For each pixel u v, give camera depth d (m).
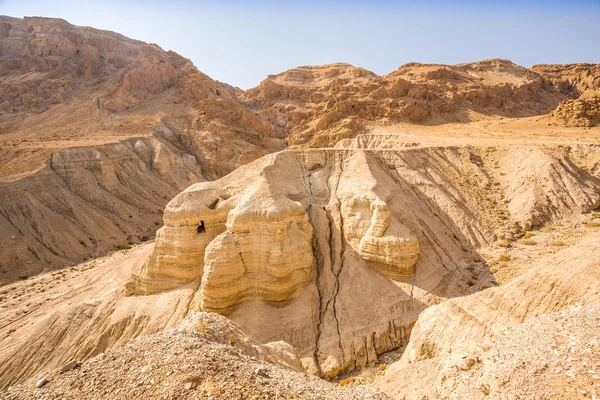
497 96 117.25
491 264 34.12
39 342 32.75
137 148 94.06
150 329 31.00
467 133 75.06
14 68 137.62
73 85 129.75
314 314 29.86
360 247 32.91
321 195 38.75
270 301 30.33
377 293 30.78
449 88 117.62
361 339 27.47
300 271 31.38
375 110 101.50
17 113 116.38
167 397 10.14
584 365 9.93
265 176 36.22
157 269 34.38
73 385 10.77
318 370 25.50
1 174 70.88
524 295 18.92
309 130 104.88
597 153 48.97
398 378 18.59
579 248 20.09
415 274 32.12
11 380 30.77
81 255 61.91
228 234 30.70
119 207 75.38
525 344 12.05
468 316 20.09
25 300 44.53
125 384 10.69
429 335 21.06
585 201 41.41
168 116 115.50
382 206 32.66
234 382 10.88
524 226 39.66
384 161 44.94
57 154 77.75
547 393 9.83
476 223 39.41
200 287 32.47
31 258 57.97
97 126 107.50
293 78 163.62
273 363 15.94
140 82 126.88
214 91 133.50
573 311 12.77
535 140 57.78
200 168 101.19
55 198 69.56
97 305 35.41
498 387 11.17
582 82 139.00
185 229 33.75
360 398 12.34
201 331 14.95
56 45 141.12
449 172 47.31
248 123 116.12
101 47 151.62
